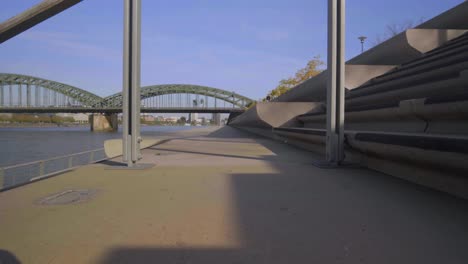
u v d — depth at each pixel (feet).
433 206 14.47
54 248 10.06
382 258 9.30
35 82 413.80
